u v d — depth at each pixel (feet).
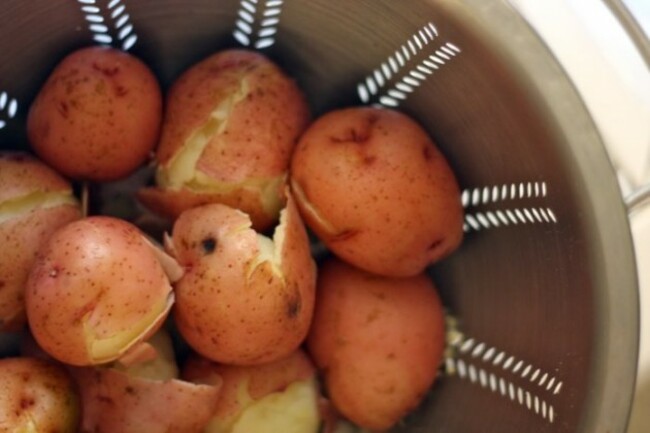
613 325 1.37
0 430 1.39
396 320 1.56
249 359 1.48
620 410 1.36
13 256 1.46
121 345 1.41
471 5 1.38
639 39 1.41
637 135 1.86
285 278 1.45
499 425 1.58
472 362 1.64
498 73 1.41
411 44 1.49
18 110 1.56
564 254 1.44
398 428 1.65
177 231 1.48
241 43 1.59
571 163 1.38
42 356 1.50
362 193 1.48
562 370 1.45
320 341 1.57
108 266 1.38
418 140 1.52
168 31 1.55
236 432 1.54
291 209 1.49
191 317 1.45
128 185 1.59
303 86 1.61
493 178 1.55
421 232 1.51
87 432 1.50
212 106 1.52
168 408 1.48
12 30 1.47
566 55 1.89
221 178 1.51
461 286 1.65
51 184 1.51
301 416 1.57
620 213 1.37
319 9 1.50
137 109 1.51
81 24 1.51
